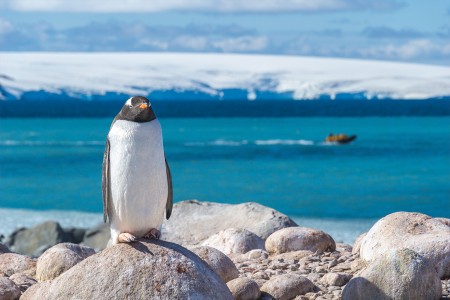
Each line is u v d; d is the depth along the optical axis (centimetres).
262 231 1934
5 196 4784
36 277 1382
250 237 1638
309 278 1270
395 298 1055
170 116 18162
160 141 1009
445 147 8181
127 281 997
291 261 1403
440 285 1091
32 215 4034
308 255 1448
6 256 1502
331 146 8506
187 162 6894
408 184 5203
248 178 5641
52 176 5853
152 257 1014
